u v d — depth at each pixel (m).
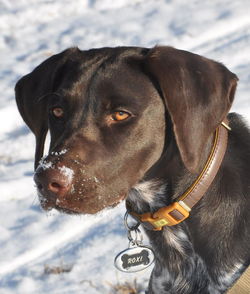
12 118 10.73
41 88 5.40
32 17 14.53
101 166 4.79
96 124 4.88
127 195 5.16
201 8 13.39
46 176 4.57
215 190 5.09
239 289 4.88
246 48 11.46
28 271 7.55
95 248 7.73
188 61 4.91
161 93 4.97
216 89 4.85
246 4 13.18
